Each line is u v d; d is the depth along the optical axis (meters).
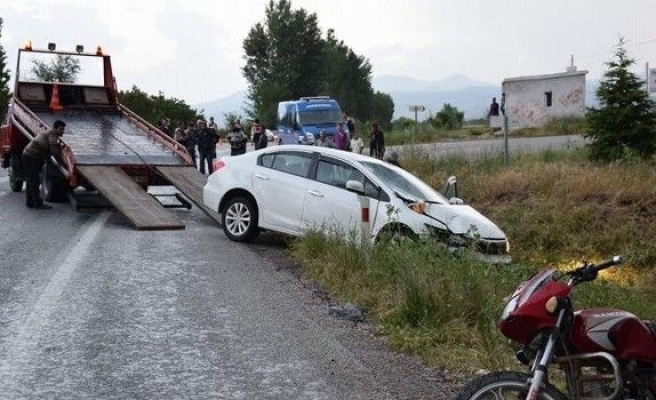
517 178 18.33
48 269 10.32
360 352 7.02
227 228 13.38
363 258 9.99
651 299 11.29
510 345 6.96
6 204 17.52
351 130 26.38
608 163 20.36
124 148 18.14
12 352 6.77
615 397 4.13
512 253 14.88
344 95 81.56
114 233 13.69
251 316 8.22
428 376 6.36
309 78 83.25
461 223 11.06
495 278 8.84
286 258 11.71
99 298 8.83
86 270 10.34
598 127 21.19
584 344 4.21
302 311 8.48
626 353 4.22
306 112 30.09
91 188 16.53
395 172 12.33
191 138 25.44
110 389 5.93
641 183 16.61
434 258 8.89
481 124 54.00
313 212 12.30
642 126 20.56
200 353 6.89
